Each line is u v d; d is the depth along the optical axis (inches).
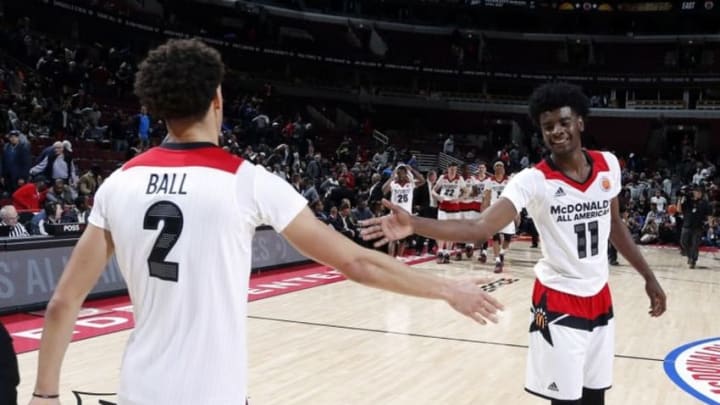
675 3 1279.5
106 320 261.9
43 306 279.7
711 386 196.2
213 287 64.2
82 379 184.9
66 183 411.8
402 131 1227.9
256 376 195.6
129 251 66.1
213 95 68.6
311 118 1163.9
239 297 66.0
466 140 1244.5
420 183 496.4
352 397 178.1
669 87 1242.6
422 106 1262.3
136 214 65.9
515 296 356.8
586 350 114.7
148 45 944.3
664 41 1286.9
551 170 114.5
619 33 1344.7
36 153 486.3
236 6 1103.6
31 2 778.8
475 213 478.6
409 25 1301.7
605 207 116.5
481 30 1326.3
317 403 172.2
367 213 496.1
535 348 116.9
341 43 1286.9
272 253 426.6
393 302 329.1
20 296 271.4
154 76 66.7
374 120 1254.9
